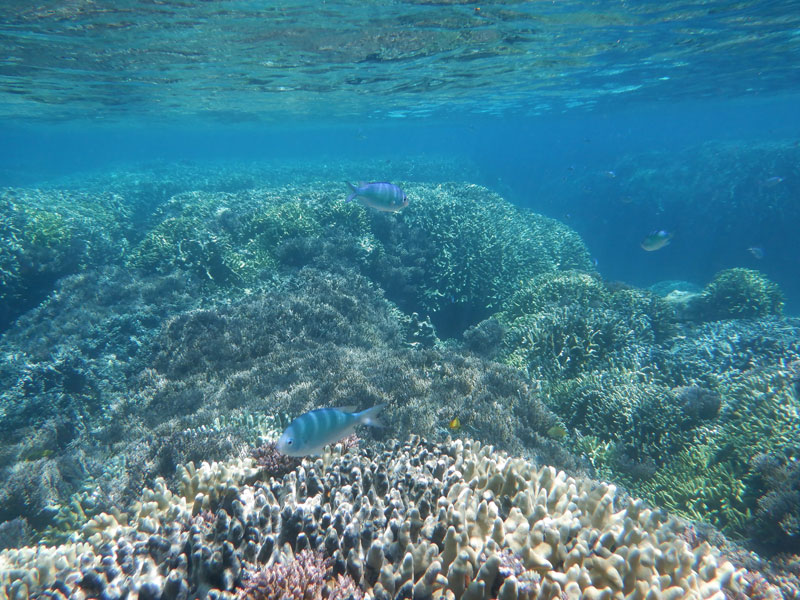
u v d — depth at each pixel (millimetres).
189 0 10227
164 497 3426
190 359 8359
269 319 9164
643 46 16578
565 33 14352
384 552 2615
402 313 12086
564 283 11758
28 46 13656
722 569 2717
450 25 12969
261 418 6102
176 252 12617
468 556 2326
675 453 6844
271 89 23594
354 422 3365
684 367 9227
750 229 30188
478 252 13930
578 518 2891
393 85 23172
